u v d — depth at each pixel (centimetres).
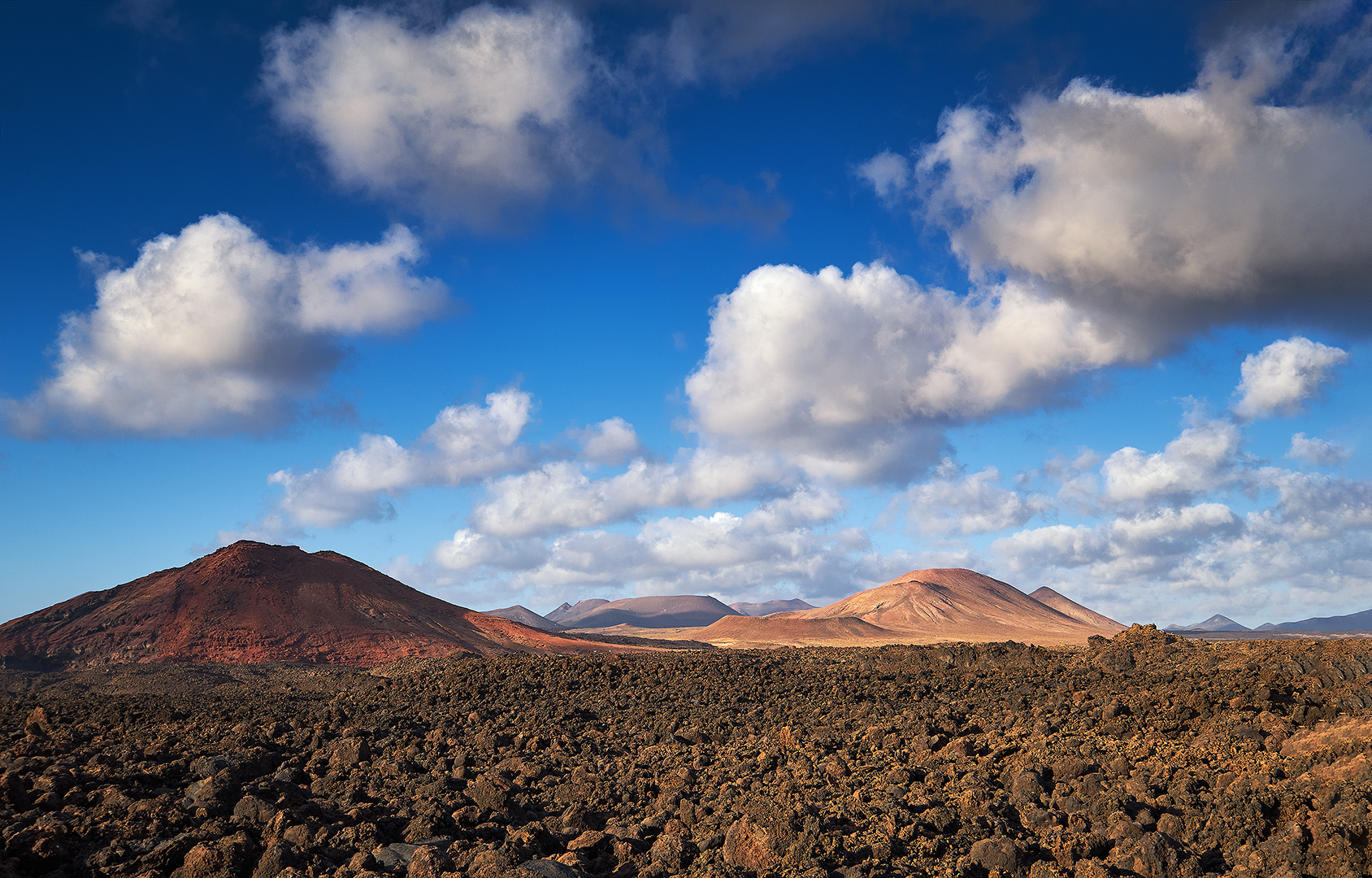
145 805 1886
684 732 3266
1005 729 2797
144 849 1638
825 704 3797
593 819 1972
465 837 1762
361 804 2039
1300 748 2028
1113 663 3916
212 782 2006
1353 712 2302
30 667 9369
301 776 2405
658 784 2314
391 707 4200
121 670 7044
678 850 1594
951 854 1563
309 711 4138
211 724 3588
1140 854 1495
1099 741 2423
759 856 1520
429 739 3203
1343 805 1544
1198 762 2102
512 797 2077
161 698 5203
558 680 4653
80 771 2291
